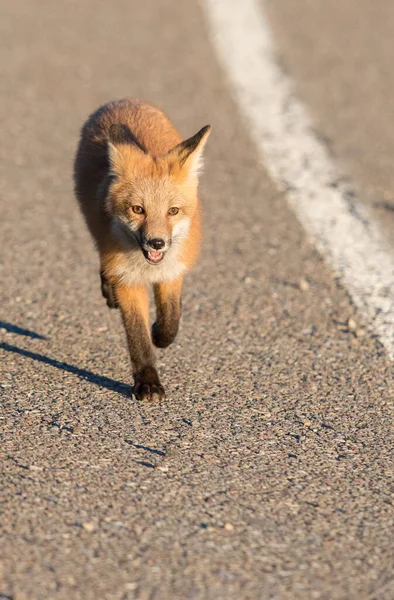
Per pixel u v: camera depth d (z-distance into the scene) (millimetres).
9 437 11586
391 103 31562
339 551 9562
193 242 14758
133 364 13594
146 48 38062
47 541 9375
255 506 10352
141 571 9000
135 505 10195
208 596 8688
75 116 29562
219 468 11172
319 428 12430
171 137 15836
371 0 47219
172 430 12133
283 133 28406
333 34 40531
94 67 35094
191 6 45656
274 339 15555
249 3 46156
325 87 33250
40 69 34562
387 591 8930
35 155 26156
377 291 17719
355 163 25812
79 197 16016
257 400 13227
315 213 22219
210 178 24594
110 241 14133
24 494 10234
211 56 37094
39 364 14078
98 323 15953
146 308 14328
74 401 12852
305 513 10258
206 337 15539
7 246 19531
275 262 19281
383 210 22328
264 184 24266
